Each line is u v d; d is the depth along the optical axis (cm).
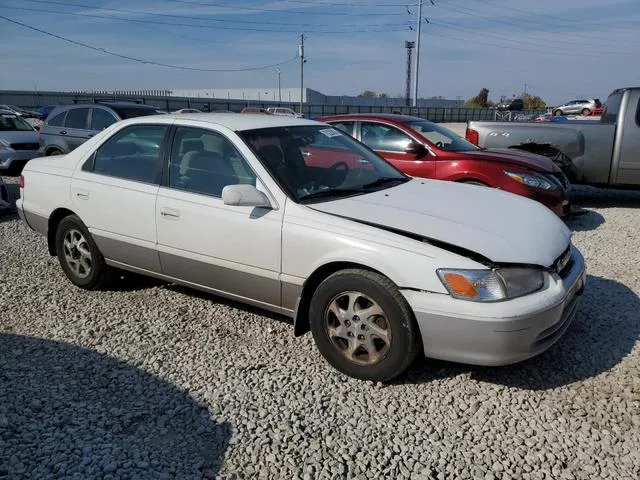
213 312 446
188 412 310
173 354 376
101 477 257
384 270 317
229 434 290
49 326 421
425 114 5694
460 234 325
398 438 287
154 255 427
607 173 847
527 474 260
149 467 265
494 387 334
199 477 258
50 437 286
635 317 429
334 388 334
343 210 352
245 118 435
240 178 383
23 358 371
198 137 413
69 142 1083
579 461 268
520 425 297
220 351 381
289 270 356
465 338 304
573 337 396
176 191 410
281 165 383
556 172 709
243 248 373
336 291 338
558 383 338
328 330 348
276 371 354
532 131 873
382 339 327
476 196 407
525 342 305
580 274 361
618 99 857
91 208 459
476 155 698
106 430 294
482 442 283
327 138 449
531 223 362
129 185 436
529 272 313
